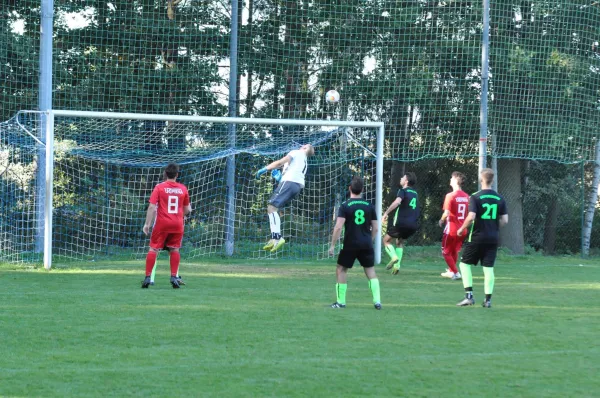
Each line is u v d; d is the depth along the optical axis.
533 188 40.00
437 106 35.94
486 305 17.61
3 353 11.93
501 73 35.88
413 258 30.95
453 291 20.73
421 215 40.94
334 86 36.25
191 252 30.66
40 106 27.95
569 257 34.75
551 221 40.09
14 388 9.87
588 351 12.62
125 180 33.34
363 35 36.09
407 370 11.13
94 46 34.84
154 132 34.66
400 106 36.09
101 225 31.55
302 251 31.48
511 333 14.18
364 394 9.80
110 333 13.63
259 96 36.53
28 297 18.17
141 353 12.02
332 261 29.23
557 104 36.16
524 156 35.94
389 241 25.02
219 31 36.12
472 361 11.78
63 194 32.19
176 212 20.16
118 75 34.72
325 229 33.41
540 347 12.91
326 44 36.28
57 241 31.48
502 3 35.78
